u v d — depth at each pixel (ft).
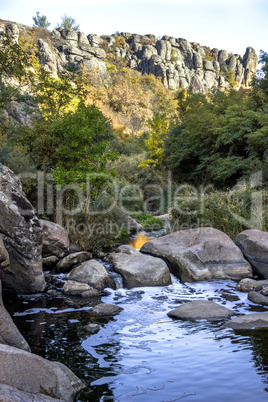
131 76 223.92
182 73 256.93
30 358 9.02
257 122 44.14
